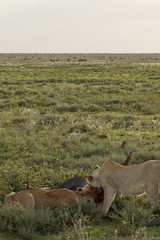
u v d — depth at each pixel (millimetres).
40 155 20703
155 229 12297
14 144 23312
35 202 13133
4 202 13562
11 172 16859
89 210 13250
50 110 38938
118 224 12734
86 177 14672
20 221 12203
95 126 29812
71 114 37375
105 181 13445
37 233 11969
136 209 12945
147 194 13078
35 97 48156
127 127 30672
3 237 11812
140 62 172375
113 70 106375
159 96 48281
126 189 13312
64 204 13102
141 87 61625
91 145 23266
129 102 44062
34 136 26172
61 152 21859
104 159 19516
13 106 41656
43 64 146500
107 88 59312
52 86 64500
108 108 40375
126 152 21516
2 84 68562
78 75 88812
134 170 13250
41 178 16328
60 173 17031
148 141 25547
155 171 12992
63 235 11508
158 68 113875
